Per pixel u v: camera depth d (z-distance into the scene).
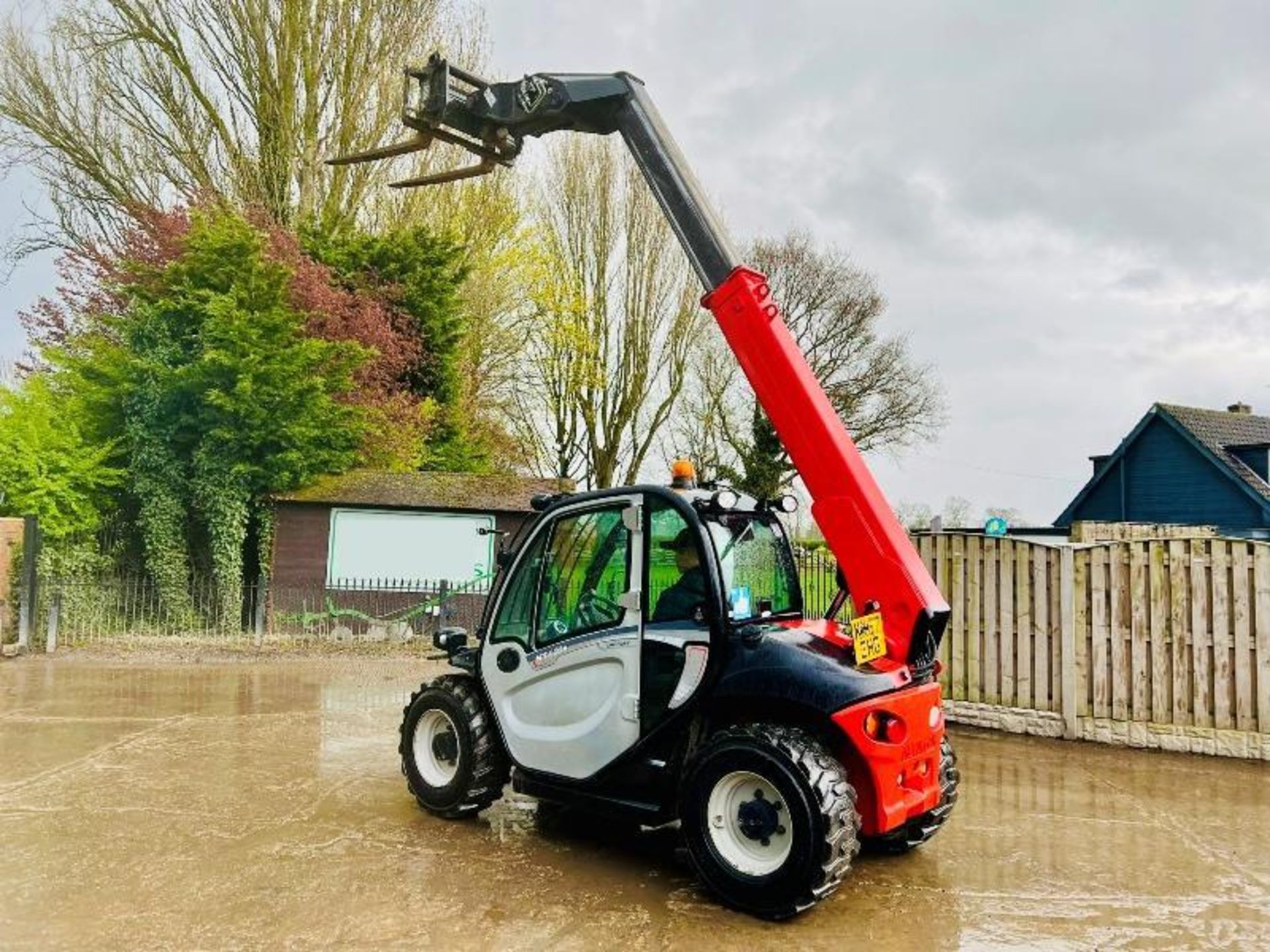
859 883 4.39
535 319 26.23
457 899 4.06
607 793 4.59
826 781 3.77
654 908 4.01
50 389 16.47
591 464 26.94
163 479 14.98
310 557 14.98
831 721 3.91
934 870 4.60
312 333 17.42
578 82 5.01
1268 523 22.42
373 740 7.35
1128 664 7.57
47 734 7.43
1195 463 24.41
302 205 20.73
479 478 16.27
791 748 3.83
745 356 4.51
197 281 15.41
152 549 14.85
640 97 5.07
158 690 9.70
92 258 17.84
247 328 14.55
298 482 15.27
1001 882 4.44
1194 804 5.87
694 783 4.11
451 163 23.23
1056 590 7.92
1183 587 7.37
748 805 3.99
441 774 5.32
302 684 10.30
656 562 4.47
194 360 15.01
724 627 4.20
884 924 3.89
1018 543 8.15
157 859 4.50
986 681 8.30
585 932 3.73
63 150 19.33
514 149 5.45
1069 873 4.57
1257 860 4.80
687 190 4.82
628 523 4.54
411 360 19.94
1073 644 7.79
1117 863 4.74
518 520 15.34
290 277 15.77
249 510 15.26
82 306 17.91
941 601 4.22
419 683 10.45
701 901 4.10
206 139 20.20
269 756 6.75
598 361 26.72
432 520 15.22
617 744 4.46
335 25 20.59
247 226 15.79
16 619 12.22
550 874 4.41
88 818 5.16
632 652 4.44
